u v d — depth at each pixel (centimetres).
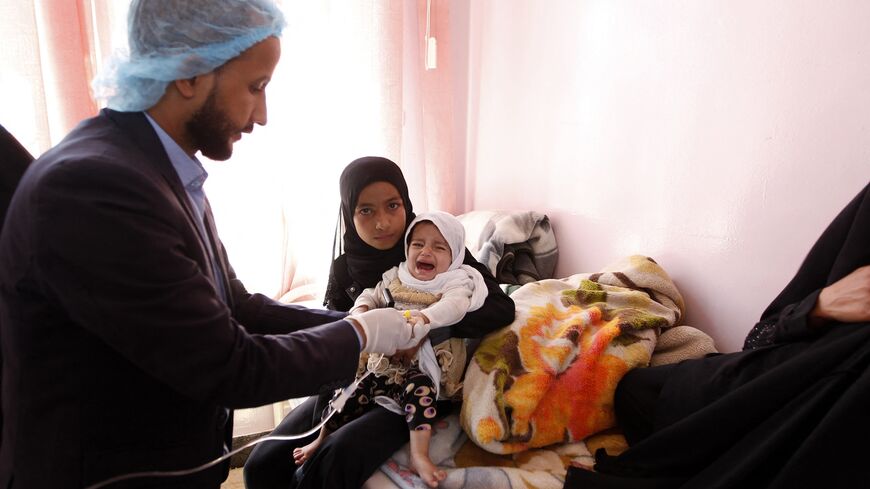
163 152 73
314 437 125
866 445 74
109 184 60
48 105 167
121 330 60
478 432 110
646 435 118
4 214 78
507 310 126
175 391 73
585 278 158
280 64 204
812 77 116
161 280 61
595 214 182
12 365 67
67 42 163
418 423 109
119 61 75
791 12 118
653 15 152
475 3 231
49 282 59
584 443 121
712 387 103
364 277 136
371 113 217
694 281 149
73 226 58
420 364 115
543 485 104
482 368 120
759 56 126
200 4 70
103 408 68
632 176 166
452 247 125
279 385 71
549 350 122
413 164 236
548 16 193
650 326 134
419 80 227
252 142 205
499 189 233
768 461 85
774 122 124
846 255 94
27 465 67
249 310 104
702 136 142
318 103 214
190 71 71
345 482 104
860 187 109
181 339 62
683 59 145
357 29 210
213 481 82
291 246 223
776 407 88
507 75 218
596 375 122
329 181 221
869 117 107
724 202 138
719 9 134
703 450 95
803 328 94
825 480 76
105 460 69
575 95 185
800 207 121
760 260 131
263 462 120
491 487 103
